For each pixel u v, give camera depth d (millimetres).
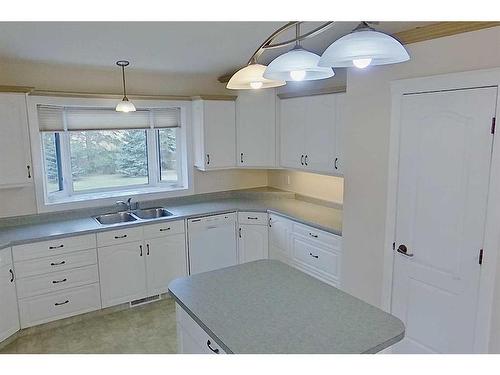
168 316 3787
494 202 2311
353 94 3127
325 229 3590
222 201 4852
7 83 3582
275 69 1581
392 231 2943
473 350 2516
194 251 4242
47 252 3420
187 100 4586
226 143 4609
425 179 2674
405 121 2754
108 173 4508
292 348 1644
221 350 1764
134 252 3877
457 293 2572
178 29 2783
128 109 3482
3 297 3199
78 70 3912
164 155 4828
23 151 3465
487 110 2289
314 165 4020
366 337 1722
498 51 2215
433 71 2551
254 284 2299
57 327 3572
